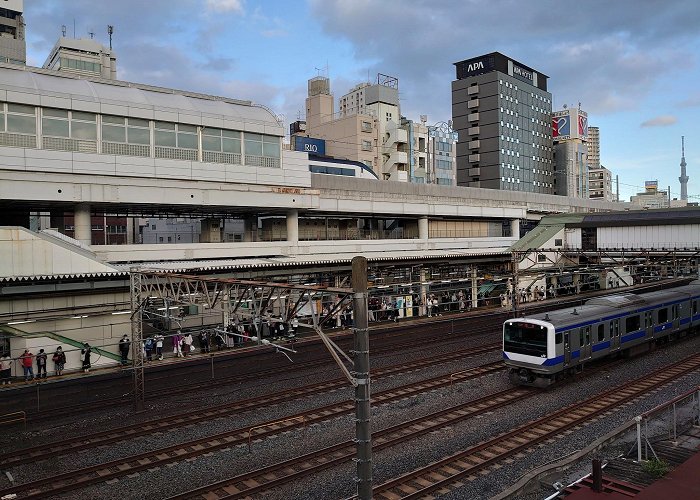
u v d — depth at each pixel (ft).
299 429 51.13
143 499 38.17
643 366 73.31
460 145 307.17
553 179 336.08
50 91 74.43
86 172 76.59
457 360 79.56
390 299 102.73
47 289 66.28
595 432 48.57
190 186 86.28
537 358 62.13
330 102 290.15
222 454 45.50
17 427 53.11
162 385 65.46
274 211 101.86
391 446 46.55
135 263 80.33
